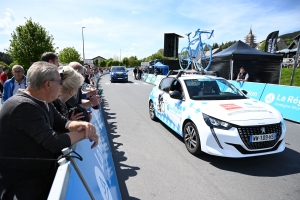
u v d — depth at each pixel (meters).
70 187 1.11
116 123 5.92
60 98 2.04
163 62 29.62
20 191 1.29
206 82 4.59
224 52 12.58
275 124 3.19
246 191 2.70
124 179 3.00
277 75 11.69
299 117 6.02
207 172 3.17
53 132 1.32
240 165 3.38
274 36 13.22
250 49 12.01
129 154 3.84
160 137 4.72
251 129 3.08
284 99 6.59
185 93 4.27
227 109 3.47
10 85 3.64
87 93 3.80
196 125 3.53
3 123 1.24
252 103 3.83
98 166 2.04
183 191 2.71
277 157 3.67
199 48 9.65
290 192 2.67
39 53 18.70
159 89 5.77
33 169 1.33
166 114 4.94
